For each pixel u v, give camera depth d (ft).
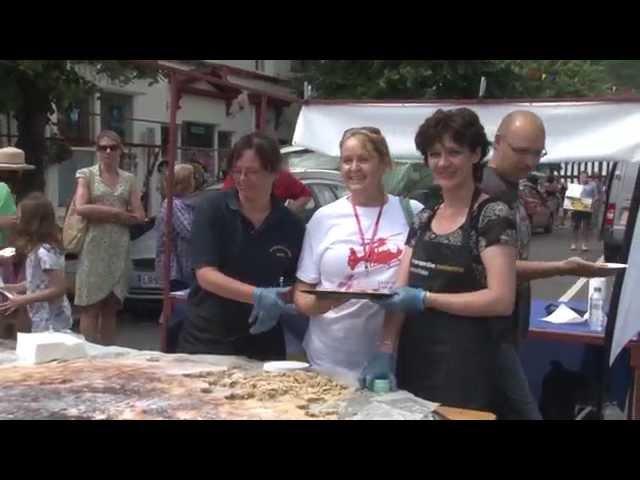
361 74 44.70
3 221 16.57
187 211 17.62
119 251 18.79
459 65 42.29
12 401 7.36
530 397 8.81
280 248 10.14
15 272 15.11
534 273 10.45
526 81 45.27
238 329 10.19
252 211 10.09
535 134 10.18
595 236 53.01
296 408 7.37
